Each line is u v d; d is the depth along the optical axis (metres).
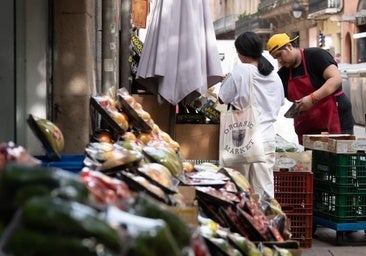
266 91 8.14
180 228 2.93
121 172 4.61
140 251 2.50
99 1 8.51
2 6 6.86
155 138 6.46
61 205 2.41
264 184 8.08
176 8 8.20
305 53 9.61
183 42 8.17
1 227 2.57
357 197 9.14
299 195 9.08
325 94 9.38
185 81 8.11
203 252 3.08
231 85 8.09
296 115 9.53
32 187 2.56
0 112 6.89
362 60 36.56
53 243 2.35
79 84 7.11
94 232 2.37
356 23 39.41
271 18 54.00
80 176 3.31
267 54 13.19
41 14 7.01
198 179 5.86
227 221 5.36
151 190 4.52
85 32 7.11
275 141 8.76
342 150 9.05
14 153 3.36
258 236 5.38
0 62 6.88
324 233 9.97
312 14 44.00
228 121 8.00
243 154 7.89
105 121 6.59
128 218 2.64
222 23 65.94
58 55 7.11
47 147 5.20
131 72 9.54
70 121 7.11
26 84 6.98
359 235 9.78
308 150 9.43
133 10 11.91
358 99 24.62
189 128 8.73
